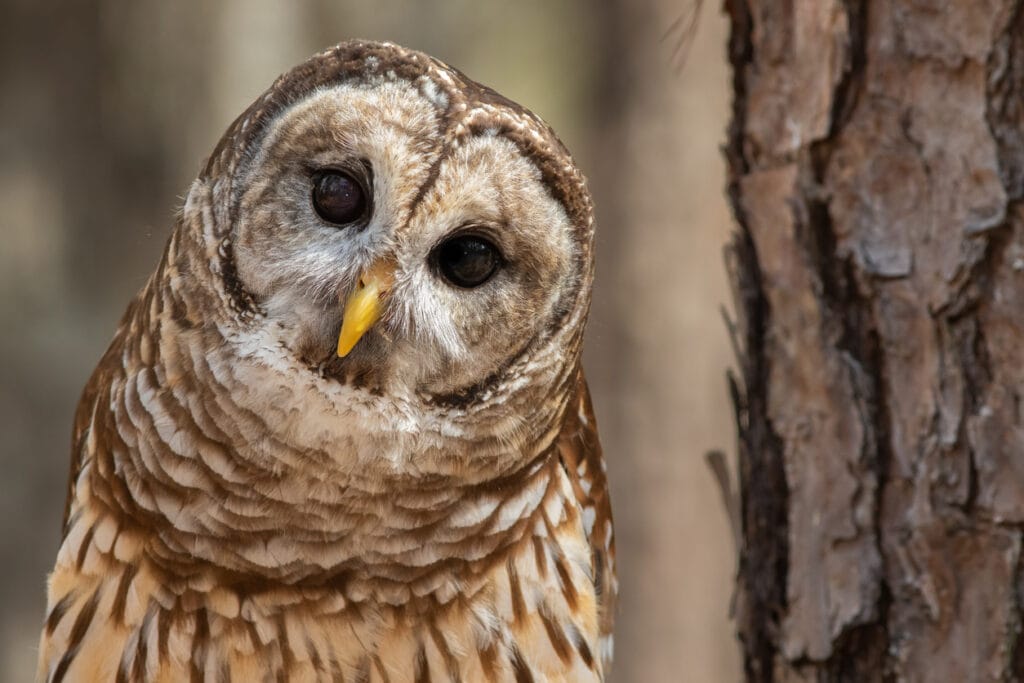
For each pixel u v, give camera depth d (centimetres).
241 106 2195
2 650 1942
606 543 962
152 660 804
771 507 873
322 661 815
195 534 783
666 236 1942
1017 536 805
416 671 829
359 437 786
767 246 862
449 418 806
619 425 1962
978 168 805
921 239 820
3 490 1969
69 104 2105
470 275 784
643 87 1986
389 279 761
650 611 1920
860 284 835
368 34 2466
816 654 849
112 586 805
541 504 867
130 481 787
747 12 878
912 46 818
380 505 799
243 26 2205
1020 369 804
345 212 770
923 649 822
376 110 746
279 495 780
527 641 854
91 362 2048
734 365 1920
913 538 823
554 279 802
